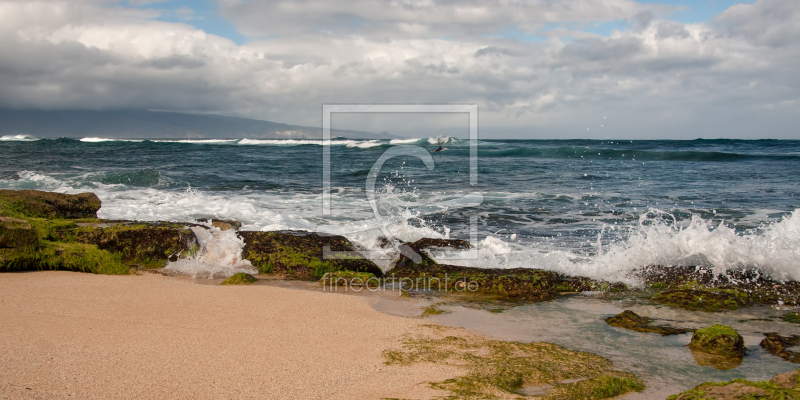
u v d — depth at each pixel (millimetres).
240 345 4156
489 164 25641
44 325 4383
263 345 4195
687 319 5516
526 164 25594
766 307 5914
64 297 5332
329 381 3512
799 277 6641
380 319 5172
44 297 5297
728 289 6375
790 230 7586
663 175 20328
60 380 3244
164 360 3721
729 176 19797
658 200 14117
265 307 5348
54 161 23766
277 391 3303
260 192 15195
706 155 28281
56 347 3832
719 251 7059
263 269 7418
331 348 4219
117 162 23734
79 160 24594
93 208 9672
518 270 7031
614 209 12820
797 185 17031
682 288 6543
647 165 24703
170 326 4570
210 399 3127
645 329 5129
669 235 7980
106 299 5348
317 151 36500
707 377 4031
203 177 18328
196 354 3891
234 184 16812
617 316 5477
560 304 6051
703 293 6141
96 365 3533
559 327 5203
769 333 5113
